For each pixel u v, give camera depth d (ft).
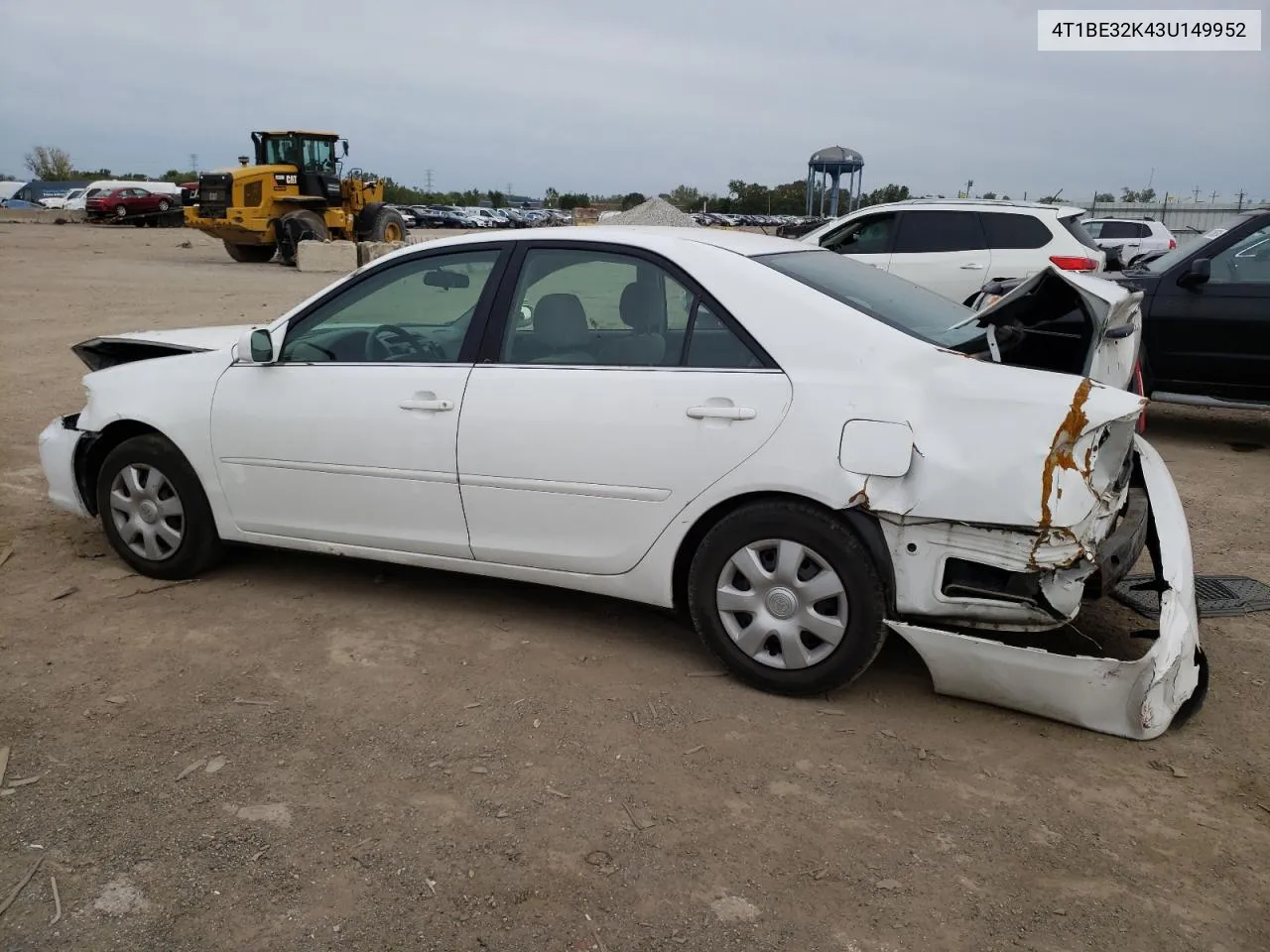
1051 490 9.96
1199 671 11.53
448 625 13.82
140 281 63.52
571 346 12.54
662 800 9.78
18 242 101.91
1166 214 108.27
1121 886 8.64
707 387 11.50
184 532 14.93
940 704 11.74
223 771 10.16
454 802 9.70
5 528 17.49
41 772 10.11
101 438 15.72
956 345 11.27
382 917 8.16
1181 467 23.16
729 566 11.71
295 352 14.15
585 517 12.30
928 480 10.37
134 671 12.30
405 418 13.10
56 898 8.31
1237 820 9.57
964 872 8.80
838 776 10.22
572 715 11.38
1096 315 11.21
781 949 7.87
